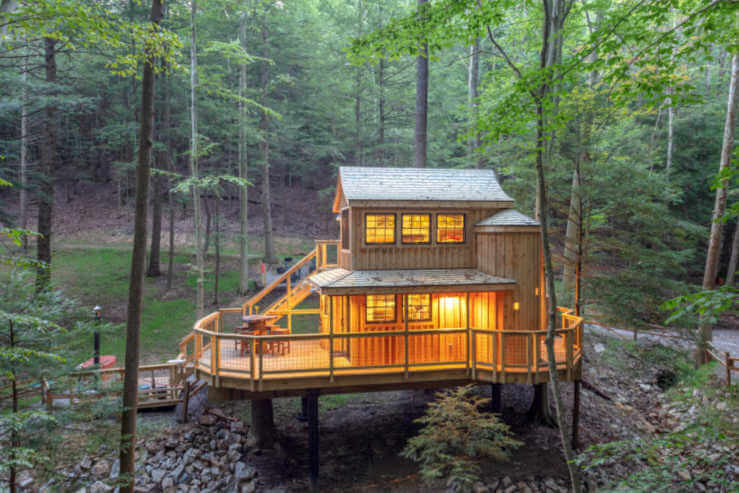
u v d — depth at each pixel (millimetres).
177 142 31094
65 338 6875
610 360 16922
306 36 28859
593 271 13883
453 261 12609
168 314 20359
